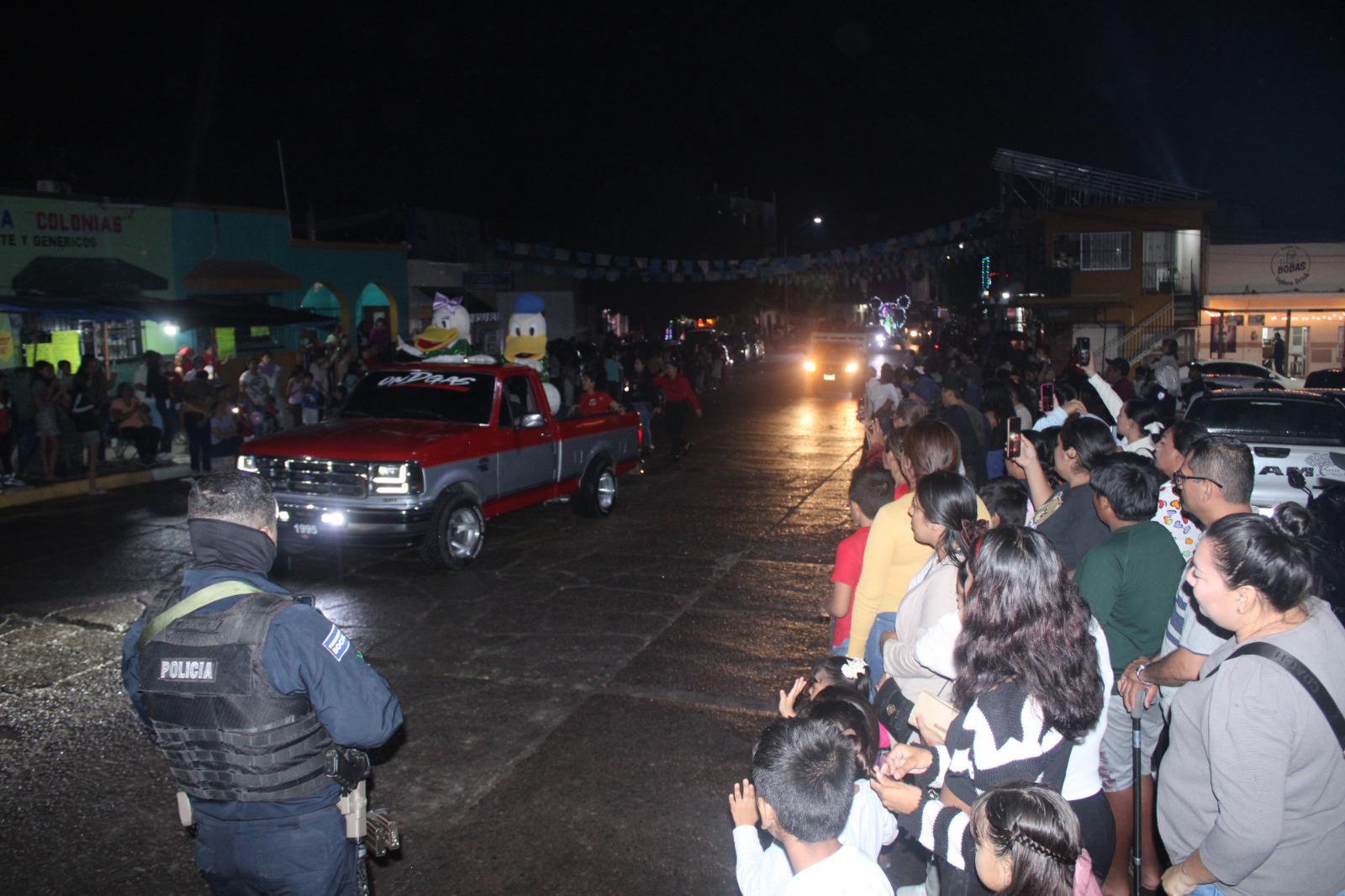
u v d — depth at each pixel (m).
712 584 9.18
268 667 2.86
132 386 16.23
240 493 3.06
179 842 4.81
